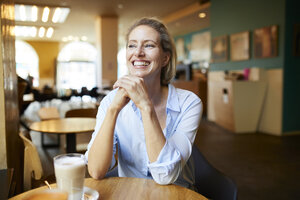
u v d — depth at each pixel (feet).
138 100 3.57
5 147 4.64
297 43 17.92
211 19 24.77
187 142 3.88
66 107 35.53
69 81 57.06
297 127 18.63
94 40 52.60
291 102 18.22
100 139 3.62
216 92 20.89
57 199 1.79
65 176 2.63
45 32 35.91
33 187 5.57
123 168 4.44
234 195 3.68
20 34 34.68
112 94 4.53
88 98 46.75
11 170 4.46
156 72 4.32
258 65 19.70
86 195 2.93
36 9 14.11
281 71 17.78
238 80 19.52
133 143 4.25
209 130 19.57
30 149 5.41
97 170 3.53
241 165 11.65
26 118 23.82
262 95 18.81
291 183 9.62
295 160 12.36
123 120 4.28
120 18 32.63
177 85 27.66
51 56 53.06
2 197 3.18
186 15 28.35
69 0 21.83
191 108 4.33
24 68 51.98
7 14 5.47
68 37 47.93
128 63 4.43
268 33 18.44
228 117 19.26
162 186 3.33
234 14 21.72
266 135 17.99
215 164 11.78
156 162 3.39
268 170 11.00
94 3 25.63
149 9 28.99
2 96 4.59
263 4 18.90
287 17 17.51
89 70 59.52
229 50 22.57
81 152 9.23
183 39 41.98
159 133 3.52
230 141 16.15
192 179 4.62
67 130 8.04
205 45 36.50
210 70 25.25
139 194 3.06
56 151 13.56
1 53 4.58
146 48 4.25
